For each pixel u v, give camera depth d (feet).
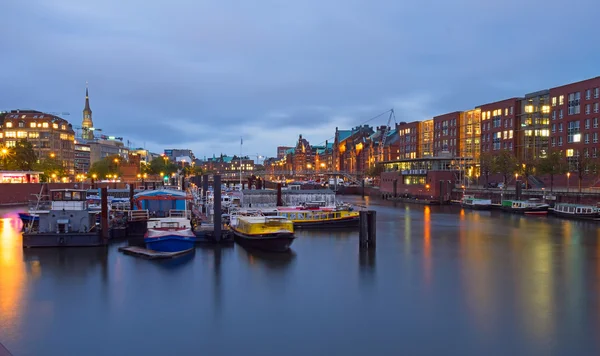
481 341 92.68
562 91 401.29
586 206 279.08
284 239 174.60
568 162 363.15
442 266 154.10
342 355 87.04
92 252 168.66
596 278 137.49
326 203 297.53
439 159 447.42
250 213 232.73
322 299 118.93
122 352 88.43
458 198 424.46
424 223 271.28
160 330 98.63
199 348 90.17
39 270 143.54
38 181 454.40
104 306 112.78
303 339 94.17
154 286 128.88
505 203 343.46
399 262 160.04
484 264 156.87
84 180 603.26
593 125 370.32
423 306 113.29
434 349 89.40
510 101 477.77
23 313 107.65
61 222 176.24
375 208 379.96
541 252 176.86
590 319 103.81
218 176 186.39
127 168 570.46
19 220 274.98
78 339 93.97
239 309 111.24
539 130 445.37
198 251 172.65
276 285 131.03
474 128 545.03
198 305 113.91
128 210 225.97
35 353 87.97
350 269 149.89
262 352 88.48
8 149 498.69
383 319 104.73
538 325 100.58
